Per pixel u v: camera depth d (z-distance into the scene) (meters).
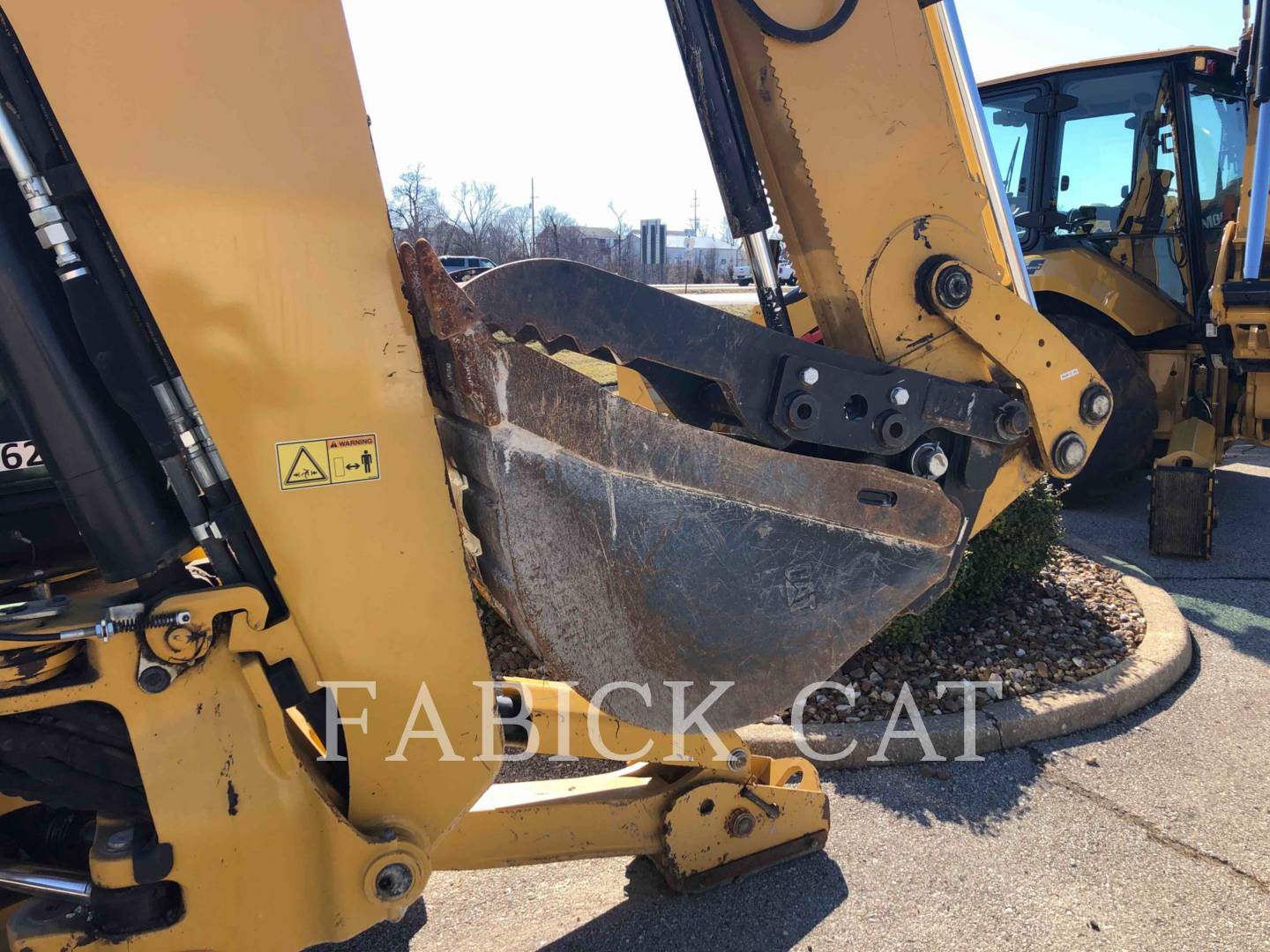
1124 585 4.80
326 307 1.50
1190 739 3.47
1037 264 6.70
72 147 1.33
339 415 1.53
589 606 1.74
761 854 2.68
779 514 1.87
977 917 2.50
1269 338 5.10
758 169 2.24
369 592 1.61
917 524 2.01
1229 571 5.37
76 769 1.63
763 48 2.05
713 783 2.55
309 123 1.45
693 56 2.11
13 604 1.59
